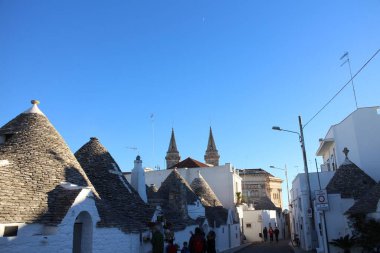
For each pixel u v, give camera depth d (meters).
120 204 18.12
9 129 15.74
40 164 14.38
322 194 20.50
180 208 26.92
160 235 15.09
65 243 12.75
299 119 24.31
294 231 42.34
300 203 32.78
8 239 11.20
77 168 15.98
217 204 39.47
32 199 12.73
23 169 13.64
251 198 76.56
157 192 28.97
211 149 90.94
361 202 18.56
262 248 36.91
